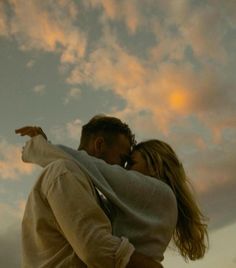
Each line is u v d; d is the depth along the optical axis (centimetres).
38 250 149
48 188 145
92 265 133
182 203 195
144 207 169
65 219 138
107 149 189
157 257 163
